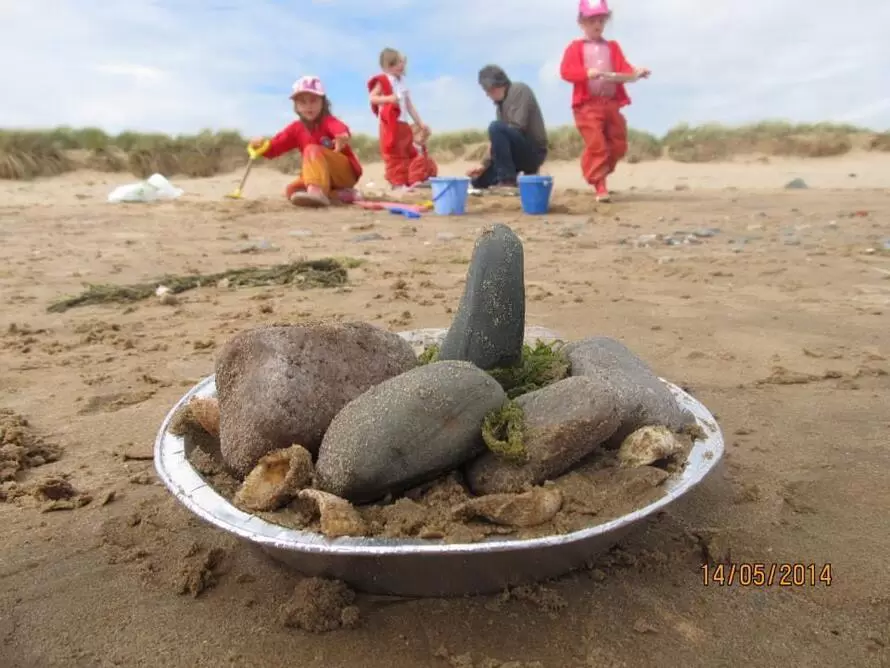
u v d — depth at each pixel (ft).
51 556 2.54
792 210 12.15
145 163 23.11
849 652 2.04
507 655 2.04
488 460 2.32
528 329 3.71
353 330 2.66
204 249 8.96
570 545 2.05
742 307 5.63
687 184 19.17
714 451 2.46
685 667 1.99
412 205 13.12
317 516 2.13
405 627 2.14
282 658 2.05
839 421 3.51
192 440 2.69
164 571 2.43
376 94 16.14
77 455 3.33
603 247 8.62
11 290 6.74
